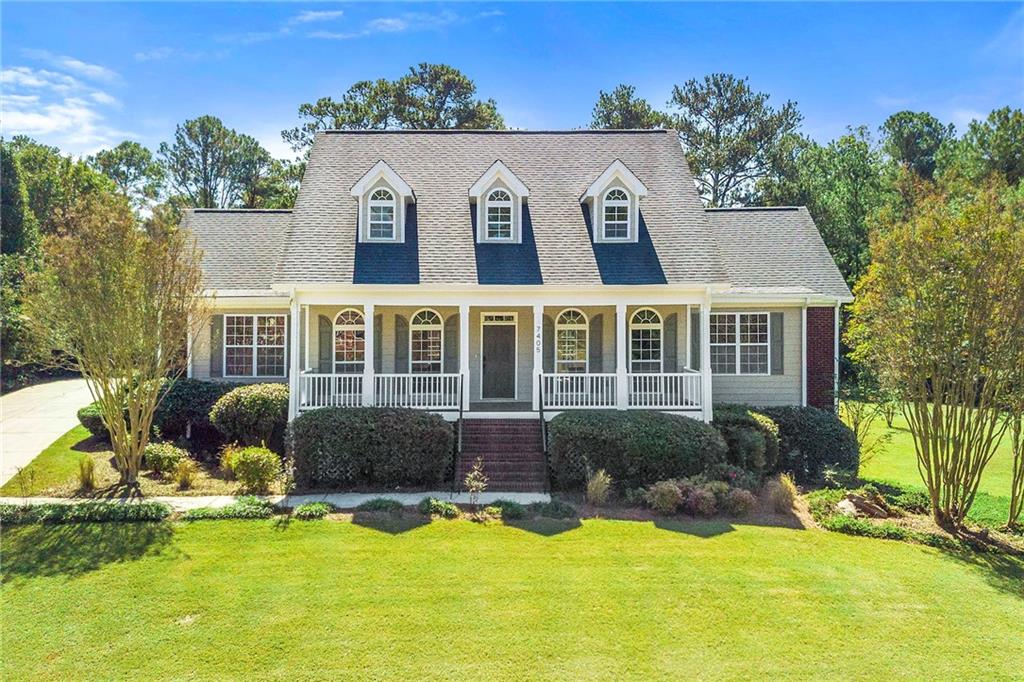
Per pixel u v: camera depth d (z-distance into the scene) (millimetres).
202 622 8195
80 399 25922
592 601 8883
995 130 38156
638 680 7020
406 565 10062
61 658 7359
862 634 8109
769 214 23828
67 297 13859
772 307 19656
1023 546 11492
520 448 16016
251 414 16766
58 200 45406
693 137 44875
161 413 17859
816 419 17266
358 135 21609
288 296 18812
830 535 11859
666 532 11797
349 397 17078
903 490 15375
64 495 13977
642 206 19625
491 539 11289
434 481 15141
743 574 9883
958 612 8781
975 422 12219
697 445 14414
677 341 19453
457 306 17672
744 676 7125
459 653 7520
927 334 12062
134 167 62875
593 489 13547
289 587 9219
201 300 16328
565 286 17031
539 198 19719
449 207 19234
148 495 14031
